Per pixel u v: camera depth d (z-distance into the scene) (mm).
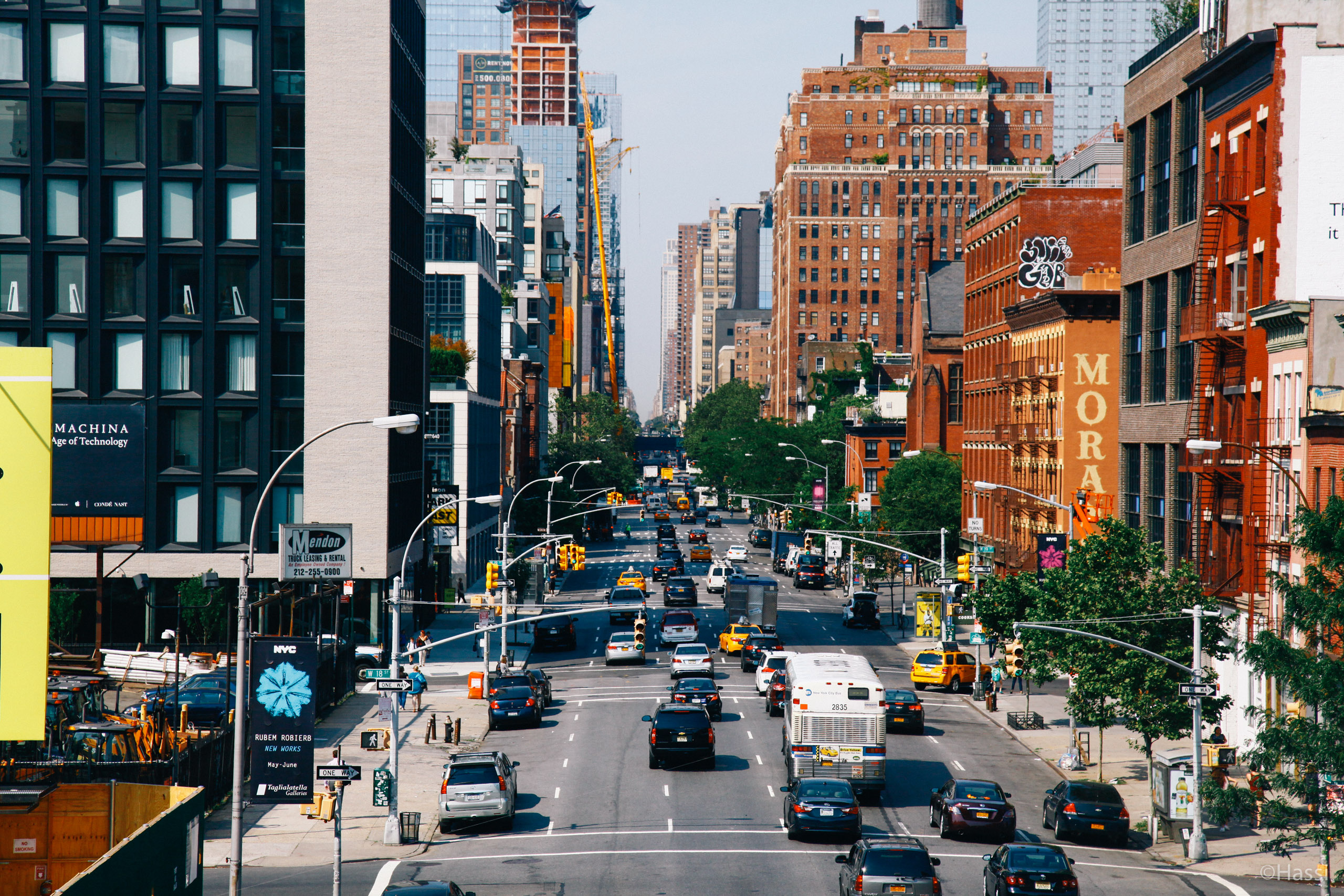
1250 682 57406
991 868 36219
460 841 44875
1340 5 54094
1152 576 54281
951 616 89562
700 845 43062
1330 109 52406
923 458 123438
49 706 48312
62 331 82125
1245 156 59719
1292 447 52844
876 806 49375
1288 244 52906
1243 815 38500
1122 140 108562
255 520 34781
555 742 62312
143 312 82812
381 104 85562
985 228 112875
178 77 83562
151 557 82500
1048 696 77125
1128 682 52156
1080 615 53531
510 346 184750
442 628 105812
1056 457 90562
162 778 43125
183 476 83000
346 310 85500
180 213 83438
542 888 37719
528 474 168750
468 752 50688
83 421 59219
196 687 60281
